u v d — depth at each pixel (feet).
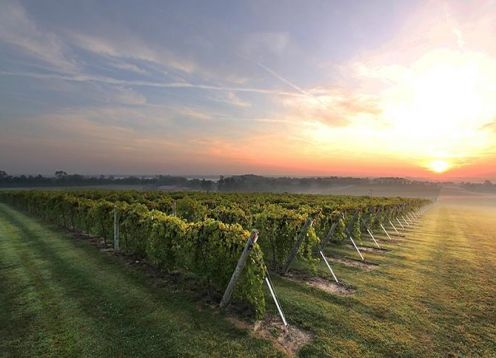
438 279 29.45
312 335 17.60
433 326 19.27
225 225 22.48
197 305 21.15
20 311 20.04
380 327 18.86
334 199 90.43
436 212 157.48
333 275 28.14
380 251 43.09
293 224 30.60
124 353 15.39
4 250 37.65
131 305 21.02
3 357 14.98
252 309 20.67
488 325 19.70
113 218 38.09
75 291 23.57
